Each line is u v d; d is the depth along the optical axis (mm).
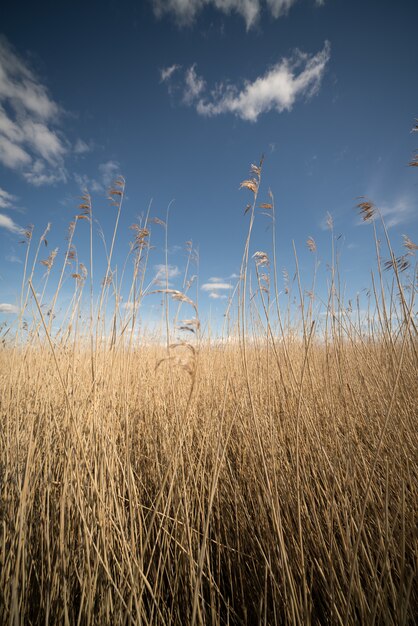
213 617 1403
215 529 2016
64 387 1928
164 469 2131
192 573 1491
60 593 1445
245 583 1741
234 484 2184
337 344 2945
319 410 2809
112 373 2396
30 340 2803
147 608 1603
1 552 1571
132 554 1478
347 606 1259
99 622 1353
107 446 1975
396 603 1342
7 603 1342
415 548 1538
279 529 1496
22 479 1887
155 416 2891
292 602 1324
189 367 1489
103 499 1646
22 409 2518
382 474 2170
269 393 2473
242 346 2021
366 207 2615
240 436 2576
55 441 2170
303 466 2023
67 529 1616
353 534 1689
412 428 2260
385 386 2707
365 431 2576
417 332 2070
